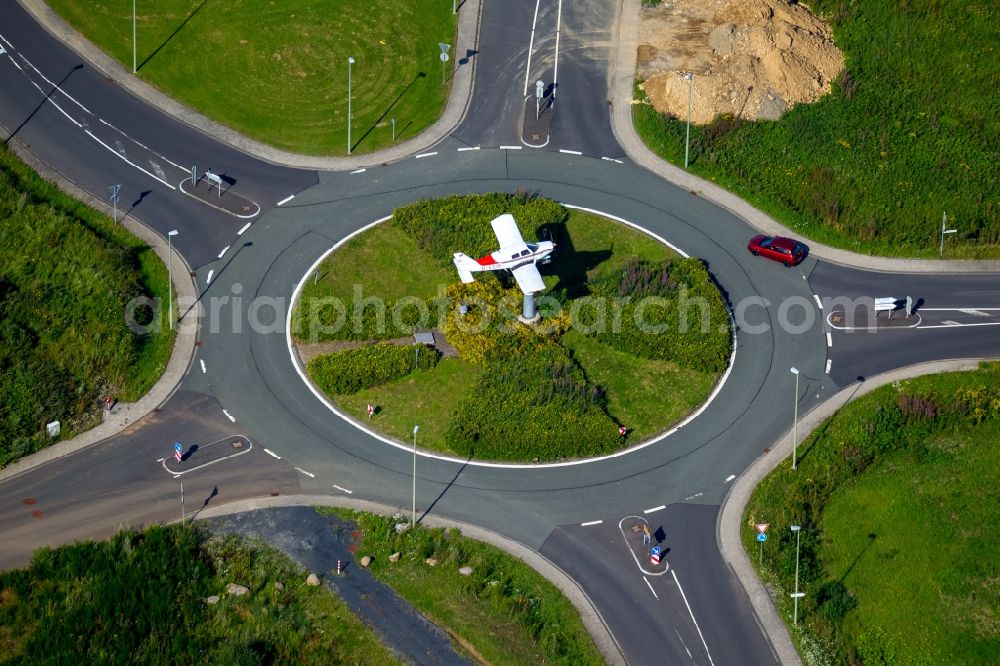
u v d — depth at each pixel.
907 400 118.06
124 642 97.62
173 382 118.50
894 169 137.88
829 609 103.62
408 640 100.06
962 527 110.00
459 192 134.88
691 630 102.12
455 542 107.31
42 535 106.19
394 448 114.44
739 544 108.25
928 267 131.50
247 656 96.19
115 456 112.62
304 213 132.25
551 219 130.88
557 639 100.56
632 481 112.56
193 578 102.56
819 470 113.38
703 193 136.12
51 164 133.88
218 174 135.12
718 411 118.12
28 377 115.00
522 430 113.75
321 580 103.88
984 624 103.19
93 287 122.44
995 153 141.25
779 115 141.50
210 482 111.06
